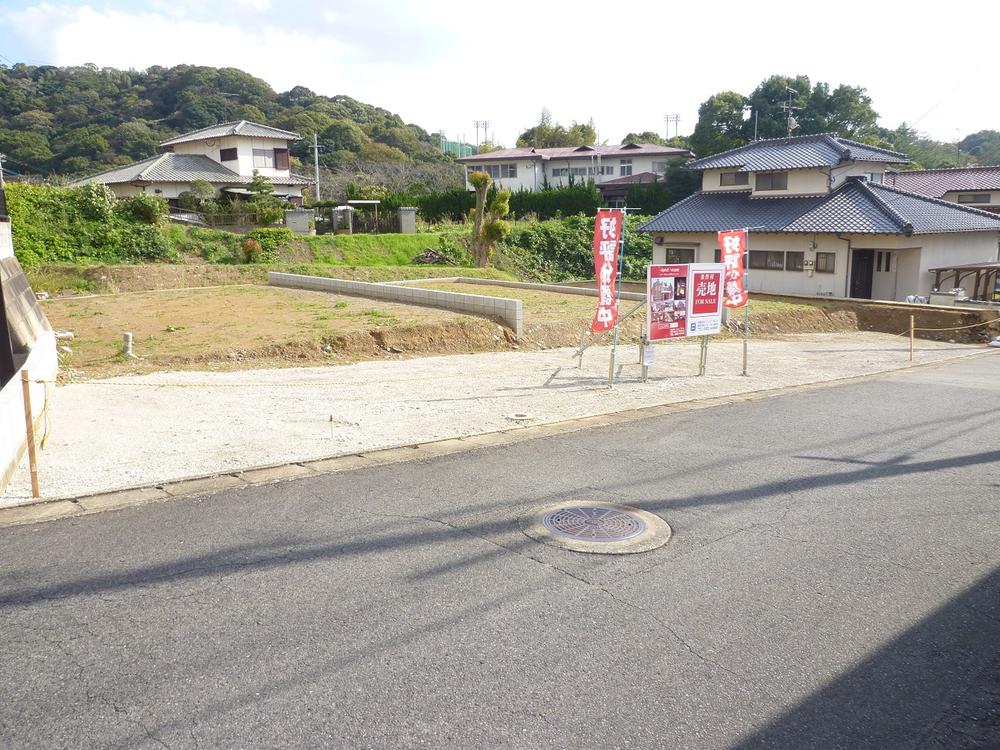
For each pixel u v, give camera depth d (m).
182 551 4.68
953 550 4.89
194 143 43.28
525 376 11.80
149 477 6.13
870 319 22.05
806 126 47.28
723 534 5.14
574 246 37.47
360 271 27.73
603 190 48.50
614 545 4.90
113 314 16.59
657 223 30.05
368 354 13.28
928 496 6.03
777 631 3.80
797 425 8.68
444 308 17.05
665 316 11.68
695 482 6.34
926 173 38.09
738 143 48.31
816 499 5.92
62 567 4.42
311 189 52.28
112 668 3.38
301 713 3.07
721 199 29.88
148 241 27.23
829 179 26.45
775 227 25.91
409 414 8.80
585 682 3.32
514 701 3.17
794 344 18.00
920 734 2.99
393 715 3.06
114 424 7.86
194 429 7.76
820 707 3.16
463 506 5.61
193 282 24.83
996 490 6.20
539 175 53.31
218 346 12.48
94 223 26.92
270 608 3.96
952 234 25.69
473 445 7.48
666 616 3.94
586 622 3.86
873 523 5.39
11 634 3.66
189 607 3.96
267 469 6.45
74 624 3.76
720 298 12.30
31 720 3.00
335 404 9.23
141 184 36.31
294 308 17.39
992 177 36.03
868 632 3.81
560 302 20.23
